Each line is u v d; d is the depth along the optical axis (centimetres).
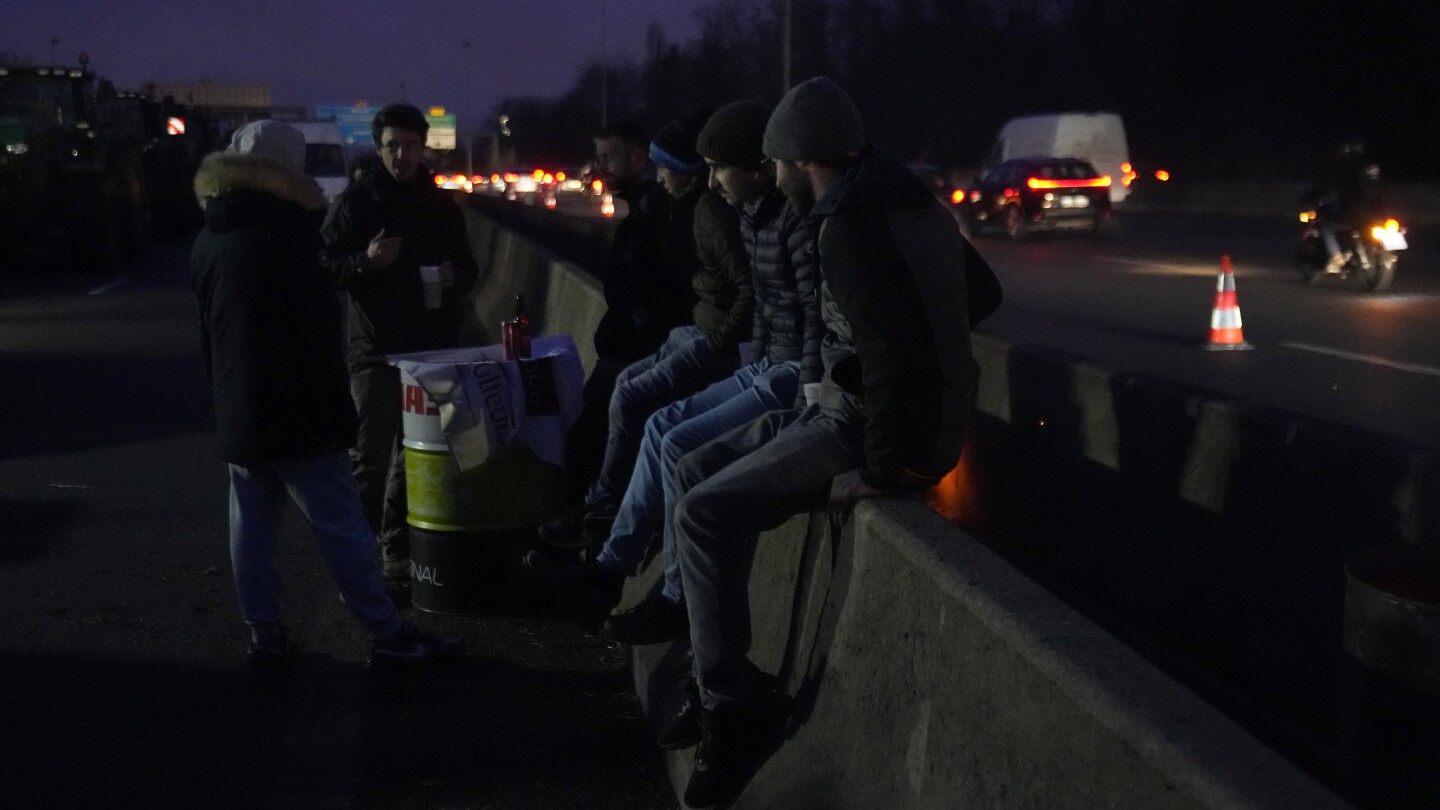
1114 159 4203
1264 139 5575
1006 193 3073
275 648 571
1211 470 524
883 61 7938
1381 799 325
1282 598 481
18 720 518
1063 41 7275
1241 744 212
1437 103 4853
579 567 537
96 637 609
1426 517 425
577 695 545
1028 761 250
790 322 496
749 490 391
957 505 736
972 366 384
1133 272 2267
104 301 2061
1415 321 1555
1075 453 620
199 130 4288
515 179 6931
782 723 392
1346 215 1883
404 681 559
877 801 314
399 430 679
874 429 367
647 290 672
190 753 490
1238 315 1361
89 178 2586
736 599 396
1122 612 579
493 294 1897
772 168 493
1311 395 1097
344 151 4188
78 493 874
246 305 532
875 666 332
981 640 277
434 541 619
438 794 460
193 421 1116
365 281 662
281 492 572
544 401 614
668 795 459
